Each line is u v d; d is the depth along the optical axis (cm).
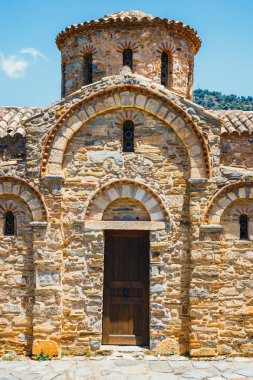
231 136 1158
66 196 1083
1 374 934
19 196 1084
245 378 914
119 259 1120
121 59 1234
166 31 1257
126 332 1102
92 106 1091
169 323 1054
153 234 1074
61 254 1062
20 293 1077
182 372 947
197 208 1065
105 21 1222
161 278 1062
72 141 1096
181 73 1300
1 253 1090
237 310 1064
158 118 1094
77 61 1287
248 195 1077
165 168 1088
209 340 1032
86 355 1045
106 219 1089
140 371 951
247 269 1074
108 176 1088
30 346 1062
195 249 1054
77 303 1059
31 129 1086
